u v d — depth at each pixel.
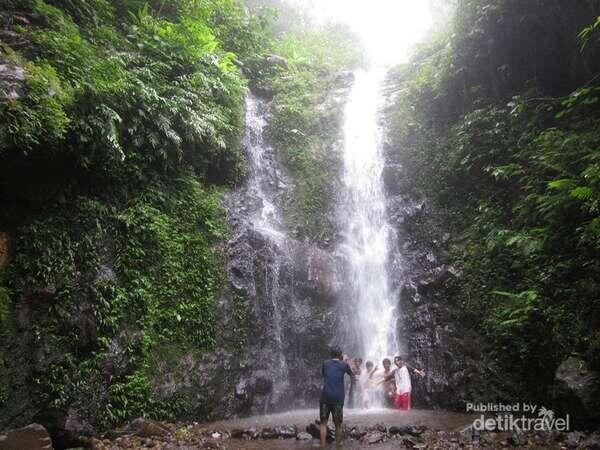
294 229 11.62
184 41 11.05
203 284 9.09
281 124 13.64
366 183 12.59
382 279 11.11
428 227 10.97
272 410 9.01
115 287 7.82
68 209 7.87
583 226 7.06
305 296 10.39
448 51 11.77
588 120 8.60
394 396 9.04
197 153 10.48
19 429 5.99
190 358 8.33
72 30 8.61
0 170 6.97
